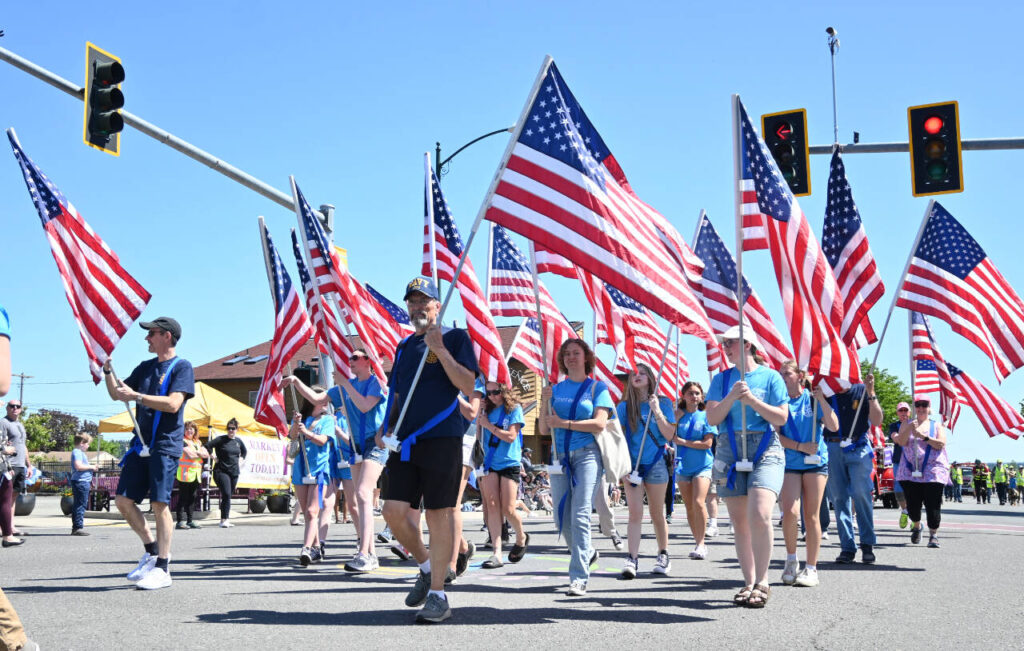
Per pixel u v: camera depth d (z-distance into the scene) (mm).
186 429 17156
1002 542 13156
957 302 11422
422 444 5875
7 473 12430
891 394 69312
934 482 12242
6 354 4262
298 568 9125
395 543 12258
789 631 5574
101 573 8547
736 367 6934
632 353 11922
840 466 9852
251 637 5195
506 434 9664
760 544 6598
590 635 5355
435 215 10969
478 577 8492
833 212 9961
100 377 7445
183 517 17031
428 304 6078
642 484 8711
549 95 6895
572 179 6750
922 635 5496
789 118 13156
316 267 10203
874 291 9648
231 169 12633
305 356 38344
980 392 17125
